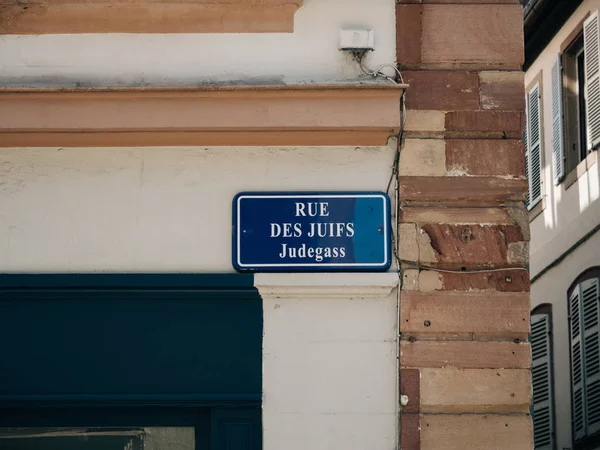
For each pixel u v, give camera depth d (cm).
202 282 720
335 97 723
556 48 1403
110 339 721
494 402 705
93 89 718
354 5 759
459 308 718
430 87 747
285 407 712
